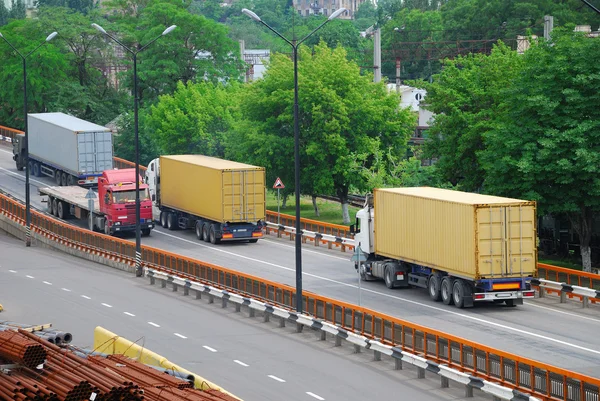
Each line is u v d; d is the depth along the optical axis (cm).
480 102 6812
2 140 12888
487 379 3288
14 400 2473
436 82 7144
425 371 3566
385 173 7744
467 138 6588
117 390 2459
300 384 3400
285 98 8450
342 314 4138
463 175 6975
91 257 6681
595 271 5934
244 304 4691
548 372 3014
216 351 3928
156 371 2891
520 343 3931
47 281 5747
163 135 10669
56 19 14038
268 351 3928
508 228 4584
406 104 11600
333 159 8406
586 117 5681
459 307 4697
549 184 5734
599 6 13925
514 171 5753
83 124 9144
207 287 5044
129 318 4622
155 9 12962
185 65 13025
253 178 6794
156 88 13188
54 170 9494
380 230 5328
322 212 9238
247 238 6875
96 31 13700
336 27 19600
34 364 2678
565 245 6581
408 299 4950
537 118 5744
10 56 13575
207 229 7025
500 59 6925
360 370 3609
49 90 13462
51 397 2452
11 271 6134
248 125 8688
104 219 7288
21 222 7694
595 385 2838
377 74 9975
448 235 4738
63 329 4353
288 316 4344
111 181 7188
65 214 7969
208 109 10556
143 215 7225
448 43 14262
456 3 18075
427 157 7094
